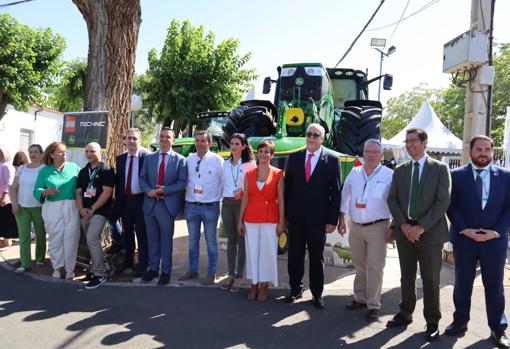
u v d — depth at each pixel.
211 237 5.06
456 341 3.71
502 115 24.91
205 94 16.09
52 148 5.00
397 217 3.85
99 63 5.98
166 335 3.67
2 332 3.65
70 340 3.53
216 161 5.06
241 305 4.43
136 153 5.19
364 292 4.40
